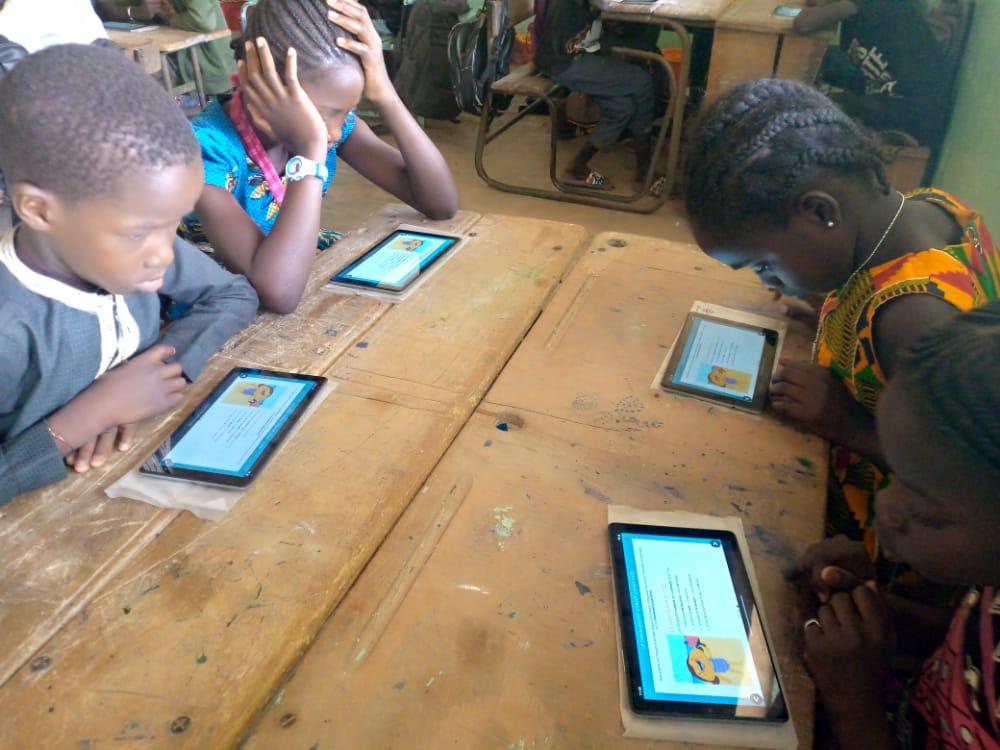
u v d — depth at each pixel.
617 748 0.59
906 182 2.88
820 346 1.06
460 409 0.95
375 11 4.47
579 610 0.70
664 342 1.11
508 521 0.79
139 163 0.76
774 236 0.89
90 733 0.58
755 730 0.61
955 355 0.55
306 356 1.06
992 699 0.60
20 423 0.90
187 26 3.63
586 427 0.94
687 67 3.12
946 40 2.77
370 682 0.63
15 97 0.72
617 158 3.96
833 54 3.30
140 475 0.83
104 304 0.94
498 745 0.59
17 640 0.65
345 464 0.85
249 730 0.60
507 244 1.40
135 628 0.66
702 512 0.82
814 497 0.84
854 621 0.67
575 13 3.20
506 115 4.55
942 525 0.56
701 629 0.69
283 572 0.72
